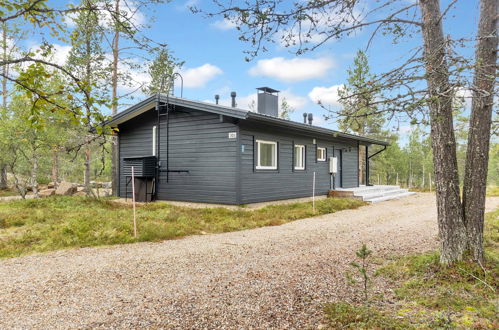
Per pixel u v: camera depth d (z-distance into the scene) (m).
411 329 2.69
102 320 3.01
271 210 10.29
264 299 3.47
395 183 41.03
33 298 3.54
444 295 3.42
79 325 2.91
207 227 7.88
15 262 5.00
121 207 10.91
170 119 11.98
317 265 4.72
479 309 3.08
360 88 3.18
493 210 10.86
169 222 8.19
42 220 8.32
